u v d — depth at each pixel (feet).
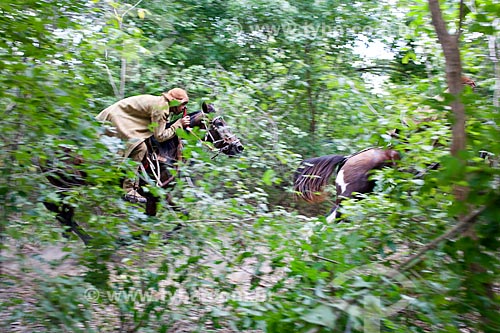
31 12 13.58
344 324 8.70
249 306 10.11
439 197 13.00
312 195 23.57
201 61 35.60
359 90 17.47
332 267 12.11
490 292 10.27
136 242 14.67
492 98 14.67
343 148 23.27
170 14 34.24
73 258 13.74
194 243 14.75
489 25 10.54
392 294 9.49
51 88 11.69
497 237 9.27
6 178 12.60
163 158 22.00
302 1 35.55
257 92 27.96
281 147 21.75
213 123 22.53
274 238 14.60
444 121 14.73
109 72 26.78
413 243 13.78
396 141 14.61
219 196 16.11
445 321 10.06
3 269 12.67
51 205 17.53
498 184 8.95
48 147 13.30
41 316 11.84
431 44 18.76
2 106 12.51
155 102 21.50
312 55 34.04
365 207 14.74
